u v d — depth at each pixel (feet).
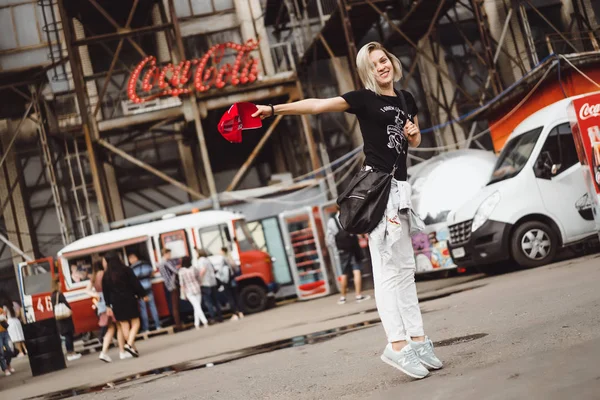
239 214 62.80
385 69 12.76
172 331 57.67
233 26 86.02
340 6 68.44
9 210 83.92
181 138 86.99
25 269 61.36
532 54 83.05
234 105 12.02
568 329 14.10
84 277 60.39
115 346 57.11
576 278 24.76
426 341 13.03
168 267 58.44
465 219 38.55
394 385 12.41
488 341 15.06
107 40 71.15
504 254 36.68
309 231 62.49
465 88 87.40
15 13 84.53
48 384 32.83
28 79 83.56
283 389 15.07
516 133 39.73
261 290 60.90
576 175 37.14
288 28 86.99
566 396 8.77
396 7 76.64
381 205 12.44
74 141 79.41
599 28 74.69
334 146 86.94
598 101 30.86
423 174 50.55
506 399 9.30
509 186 37.11
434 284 44.09
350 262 45.44
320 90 87.20
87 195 83.92
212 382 19.31
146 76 71.05
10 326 53.98
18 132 82.17
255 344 29.17
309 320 36.58
